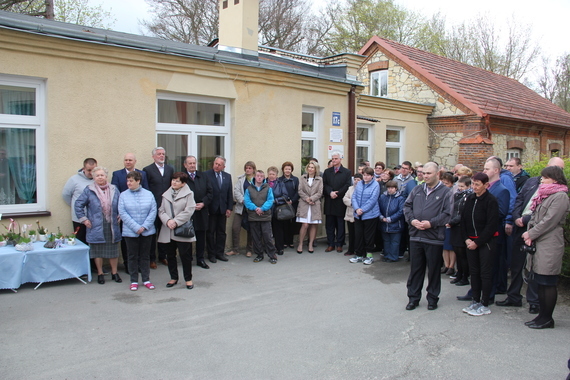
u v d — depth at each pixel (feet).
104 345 13.96
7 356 13.05
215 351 13.79
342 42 90.02
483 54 93.97
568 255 20.49
